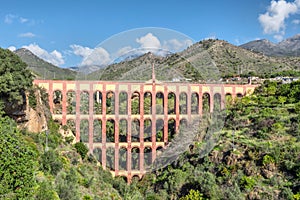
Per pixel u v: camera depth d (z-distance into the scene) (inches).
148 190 1900.8
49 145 1972.2
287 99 3181.6
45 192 1170.6
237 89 3535.9
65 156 1925.4
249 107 3070.9
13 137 1058.1
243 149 2295.8
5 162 893.2
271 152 2153.1
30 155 1005.8
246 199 1910.7
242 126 2723.9
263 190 1913.1
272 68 5925.2
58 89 2947.8
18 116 2023.9
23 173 924.0
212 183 1925.4
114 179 1925.4
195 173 2006.6
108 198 1621.6
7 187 878.4
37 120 2250.2
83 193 1533.0
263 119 2699.3
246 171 2112.5
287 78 4109.3
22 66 2113.7
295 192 1873.8
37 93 2517.2
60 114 2898.6
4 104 1904.5
